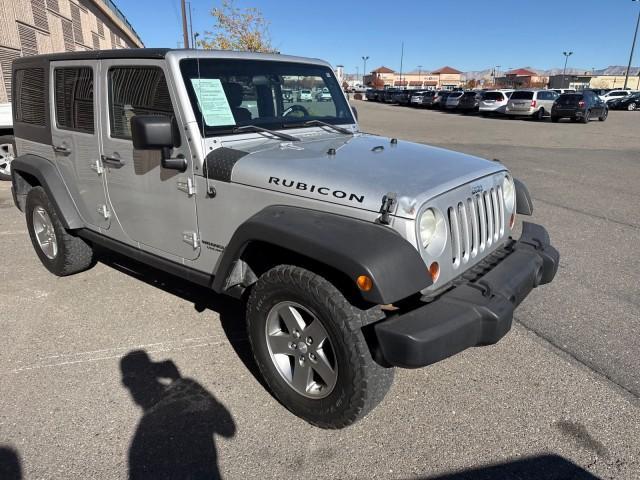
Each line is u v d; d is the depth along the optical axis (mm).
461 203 2646
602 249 5539
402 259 2225
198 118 3012
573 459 2477
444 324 2230
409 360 2184
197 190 3035
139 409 2840
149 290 4406
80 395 2955
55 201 4129
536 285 3008
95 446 2553
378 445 2570
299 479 2357
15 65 4598
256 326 2777
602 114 26797
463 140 16625
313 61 4004
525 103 27141
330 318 2381
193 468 2418
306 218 2484
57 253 4496
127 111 3381
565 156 12836
